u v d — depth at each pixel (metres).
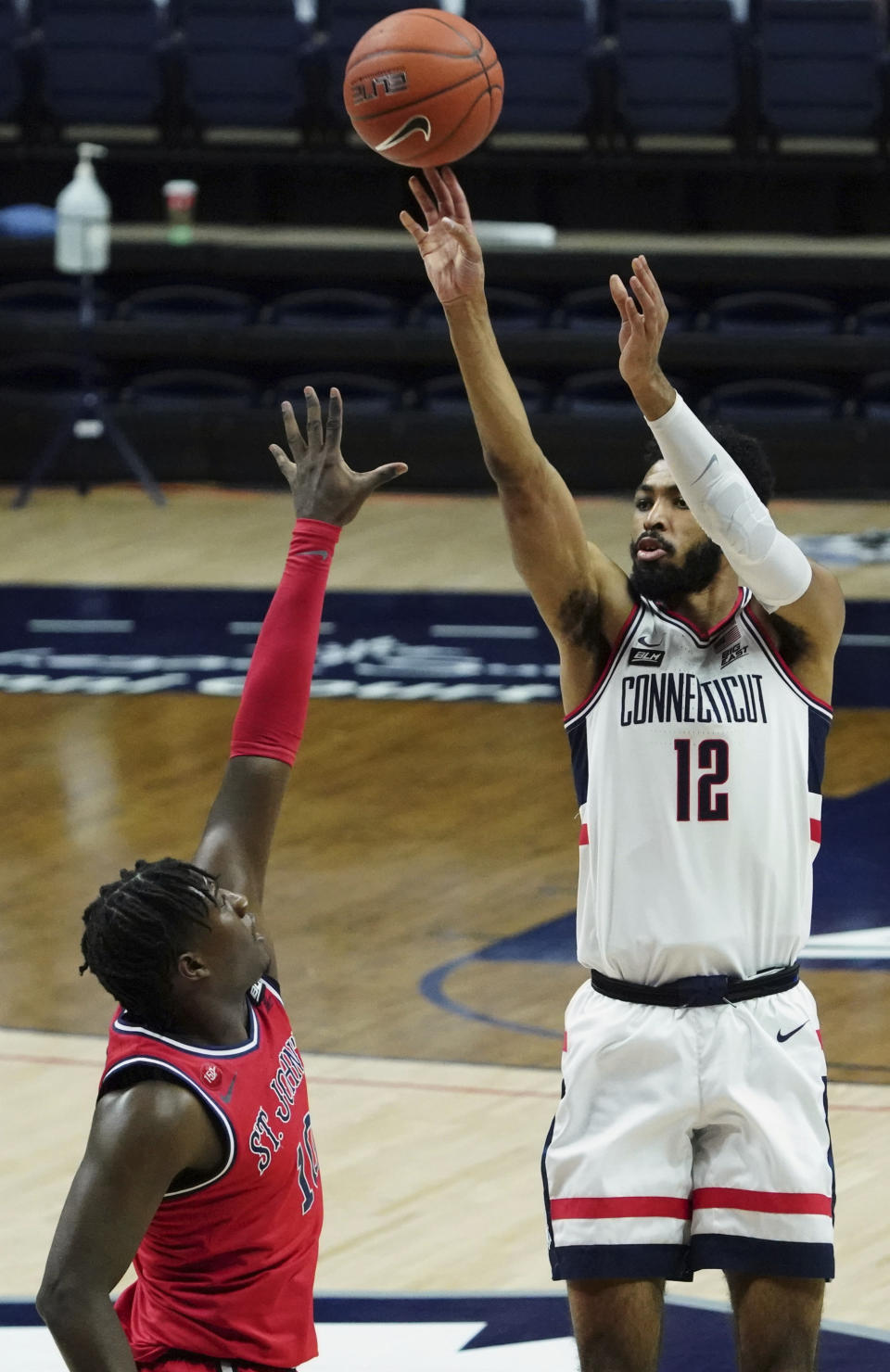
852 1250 14.02
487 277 47.03
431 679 31.84
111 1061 7.89
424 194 10.16
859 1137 16.09
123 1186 7.55
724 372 46.88
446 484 46.62
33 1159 15.73
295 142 49.22
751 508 9.62
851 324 46.22
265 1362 8.09
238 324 47.19
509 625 35.09
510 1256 14.01
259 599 36.81
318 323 47.16
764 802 10.03
